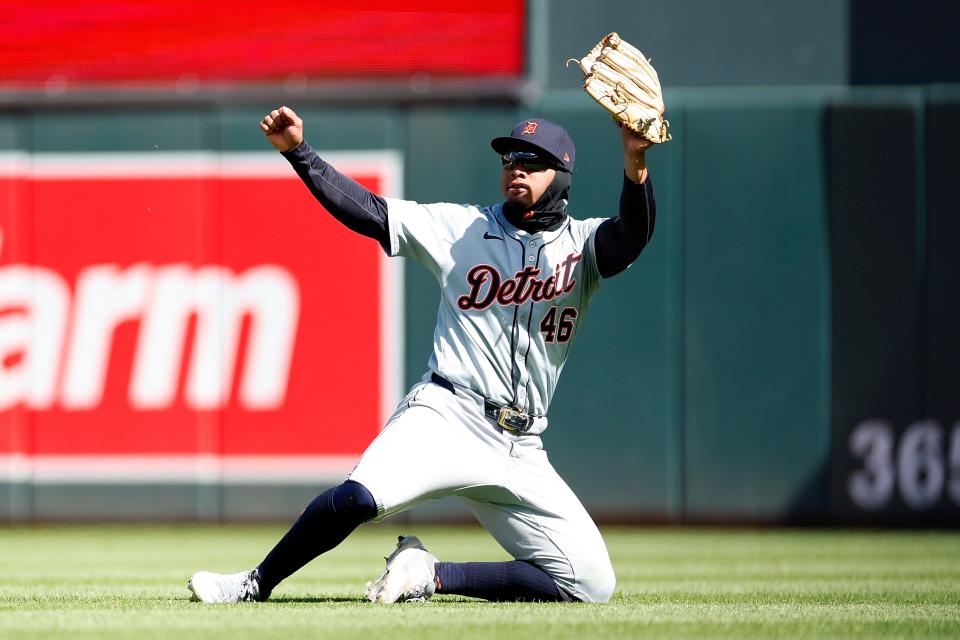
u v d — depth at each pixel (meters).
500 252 13.05
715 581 17.97
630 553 23.73
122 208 28.48
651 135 12.40
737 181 28.03
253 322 28.33
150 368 28.33
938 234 27.70
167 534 27.59
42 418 28.25
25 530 28.28
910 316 27.75
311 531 12.55
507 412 12.95
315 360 28.31
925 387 27.69
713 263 28.05
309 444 28.27
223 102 28.53
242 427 28.30
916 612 12.84
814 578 18.59
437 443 12.69
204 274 28.41
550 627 11.01
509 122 28.39
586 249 13.33
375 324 28.30
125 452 28.30
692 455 28.03
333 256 28.33
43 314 28.33
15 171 28.50
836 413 27.84
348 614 11.84
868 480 27.80
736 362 28.02
